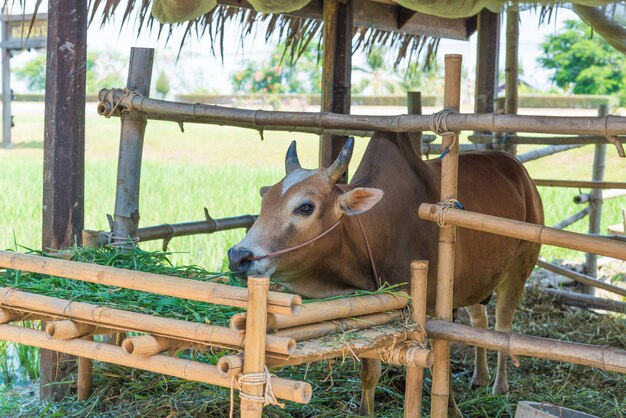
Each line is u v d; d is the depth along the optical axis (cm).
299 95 2409
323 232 351
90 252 379
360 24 650
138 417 404
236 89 3216
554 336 617
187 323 266
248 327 247
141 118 438
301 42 681
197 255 815
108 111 432
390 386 471
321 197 350
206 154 2147
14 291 313
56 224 430
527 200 497
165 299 302
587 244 302
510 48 661
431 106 2236
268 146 2230
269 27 638
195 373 263
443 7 531
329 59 588
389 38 738
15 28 1783
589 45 2430
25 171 1595
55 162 429
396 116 362
